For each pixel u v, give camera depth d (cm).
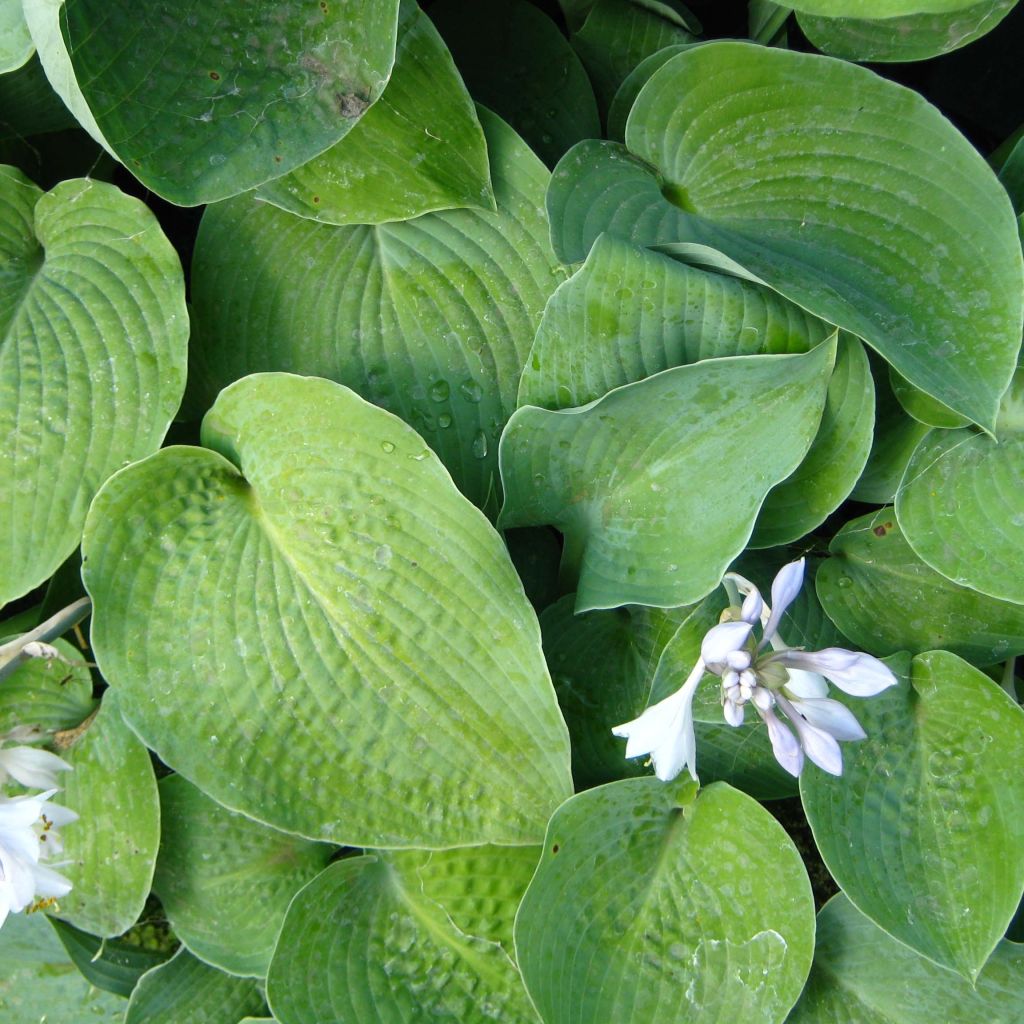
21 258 115
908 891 112
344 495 110
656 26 122
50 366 112
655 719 103
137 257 113
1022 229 112
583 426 110
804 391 109
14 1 111
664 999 113
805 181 113
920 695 115
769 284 108
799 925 112
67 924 124
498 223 114
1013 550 112
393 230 115
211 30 107
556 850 112
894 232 111
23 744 114
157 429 112
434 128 112
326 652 111
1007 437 113
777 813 125
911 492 113
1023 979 114
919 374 108
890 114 110
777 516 114
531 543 122
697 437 111
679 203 116
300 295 115
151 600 110
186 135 106
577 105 121
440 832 111
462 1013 117
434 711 111
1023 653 116
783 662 103
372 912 118
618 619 120
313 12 108
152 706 110
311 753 111
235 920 121
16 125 120
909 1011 116
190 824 121
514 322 115
